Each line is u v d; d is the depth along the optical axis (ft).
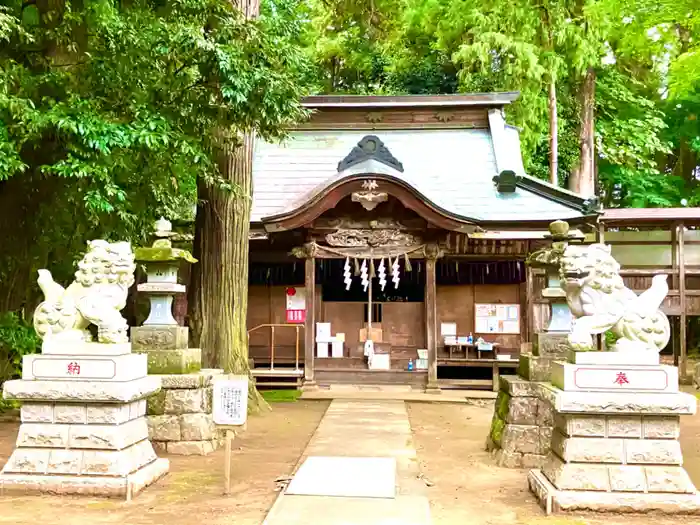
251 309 51.19
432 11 74.33
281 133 32.63
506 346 49.75
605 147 78.07
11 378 33.91
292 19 51.11
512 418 23.18
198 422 24.84
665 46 66.64
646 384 17.08
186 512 16.84
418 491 18.81
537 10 65.00
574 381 17.29
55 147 31.40
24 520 15.89
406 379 46.85
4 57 30.78
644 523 16.21
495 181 50.75
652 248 56.90
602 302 17.90
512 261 50.06
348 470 21.01
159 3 32.53
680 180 79.51
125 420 18.80
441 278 51.03
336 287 51.60
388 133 58.18
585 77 72.28
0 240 35.09
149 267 25.90
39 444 18.28
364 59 87.30
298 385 45.70
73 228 37.04
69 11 32.40
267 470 21.93
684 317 52.19
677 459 16.98
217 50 27.89
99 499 17.80
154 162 31.32
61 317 18.85
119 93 31.04
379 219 44.88
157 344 25.46
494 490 19.62
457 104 57.82
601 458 17.12
